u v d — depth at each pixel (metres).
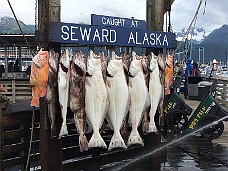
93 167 4.71
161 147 5.11
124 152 5.07
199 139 6.66
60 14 3.81
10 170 4.74
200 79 12.91
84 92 3.81
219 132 6.58
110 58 4.03
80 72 3.74
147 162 5.01
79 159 4.68
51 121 3.72
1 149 4.07
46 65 3.53
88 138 4.66
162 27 4.79
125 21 4.40
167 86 4.68
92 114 3.87
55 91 3.68
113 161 4.96
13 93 11.41
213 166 4.92
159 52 4.62
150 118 4.46
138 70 4.18
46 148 3.90
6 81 11.46
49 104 3.67
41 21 3.83
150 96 4.42
